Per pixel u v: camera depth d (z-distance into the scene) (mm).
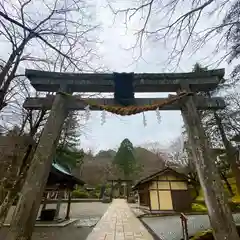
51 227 8680
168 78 3668
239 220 8578
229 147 8555
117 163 40594
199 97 3572
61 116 3234
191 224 8938
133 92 3598
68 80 3600
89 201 28547
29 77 3607
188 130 3236
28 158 4816
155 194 15898
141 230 8242
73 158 16641
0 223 3426
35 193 2592
